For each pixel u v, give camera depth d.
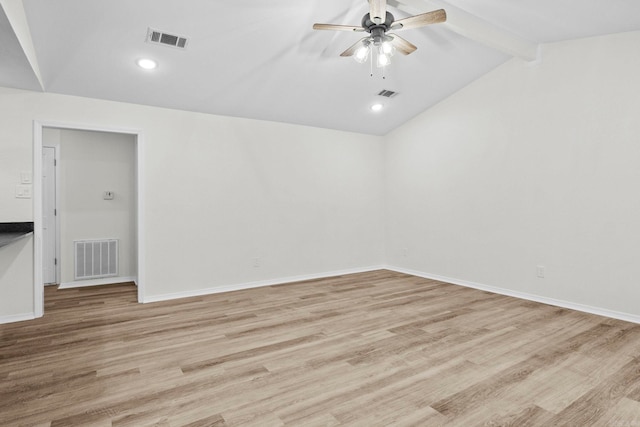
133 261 5.27
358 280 5.16
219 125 4.53
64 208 4.83
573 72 3.64
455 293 4.36
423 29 3.49
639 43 3.21
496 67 4.33
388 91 4.59
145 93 3.84
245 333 3.03
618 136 3.34
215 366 2.41
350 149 5.69
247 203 4.73
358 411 1.88
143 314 3.59
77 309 3.77
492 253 4.44
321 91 4.34
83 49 3.05
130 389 2.12
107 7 2.65
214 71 3.62
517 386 2.12
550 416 1.83
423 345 2.75
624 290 3.31
